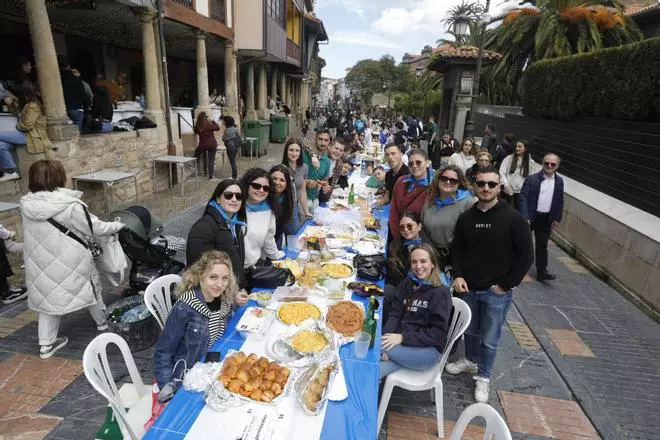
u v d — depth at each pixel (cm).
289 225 440
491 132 1140
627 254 568
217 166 1308
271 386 207
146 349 380
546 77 967
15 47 1063
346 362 239
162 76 1025
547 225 580
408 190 431
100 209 773
